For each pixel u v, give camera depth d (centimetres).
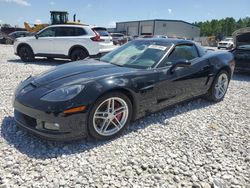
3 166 249
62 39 964
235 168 264
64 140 279
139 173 248
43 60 1109
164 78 357
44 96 279
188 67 395
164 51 379
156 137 325
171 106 402
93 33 940
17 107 298
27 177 235
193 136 334
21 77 673
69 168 251
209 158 281
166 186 232
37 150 281
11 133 318
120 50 425
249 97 541
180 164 267
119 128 317
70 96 272
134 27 5562
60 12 2134
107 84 293
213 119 399
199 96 453
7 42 2498
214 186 234
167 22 5116
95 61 400
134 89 318
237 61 814
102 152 283
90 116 284
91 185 228
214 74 451
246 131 358
